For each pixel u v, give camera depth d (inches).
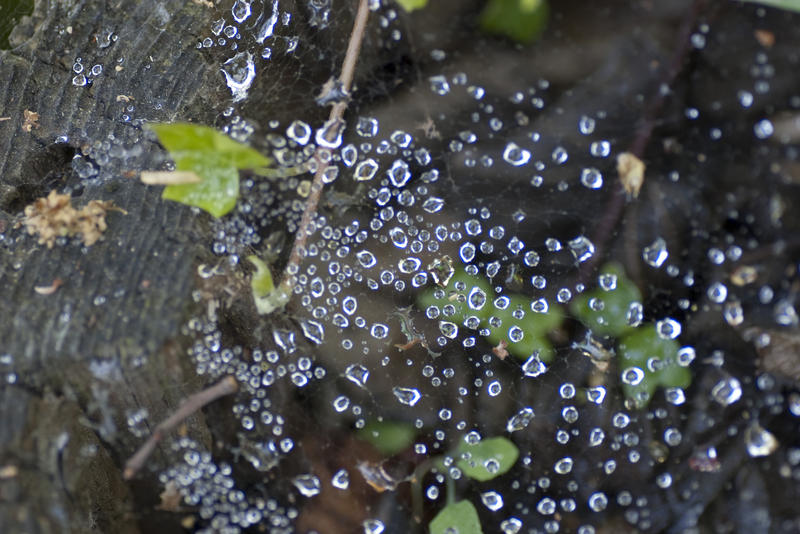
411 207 16.2
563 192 16.6
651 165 16.7
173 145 14.7
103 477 15.1
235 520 15.2
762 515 15.8
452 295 15.9
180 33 15.6
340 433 15.7
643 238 16.5
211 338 14.9
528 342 15.9
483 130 16.7
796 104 16.9
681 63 17.0
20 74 15.4
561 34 17.1
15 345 14.5
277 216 15.8
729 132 16.9
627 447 15.9
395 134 16.5
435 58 17.0
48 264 14.7
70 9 15.6
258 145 16.0
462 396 15.8
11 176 15.2
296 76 16.3
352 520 15.6
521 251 16.3
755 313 16.3
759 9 17.1
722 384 16.0
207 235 15.0
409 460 15.7
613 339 16.0
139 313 14.6
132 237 14.9
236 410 15.3
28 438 14.4
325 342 15.6
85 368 14.5
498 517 15.7
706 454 15.9
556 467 15.8
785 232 16.6
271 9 16.0
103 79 15.4
